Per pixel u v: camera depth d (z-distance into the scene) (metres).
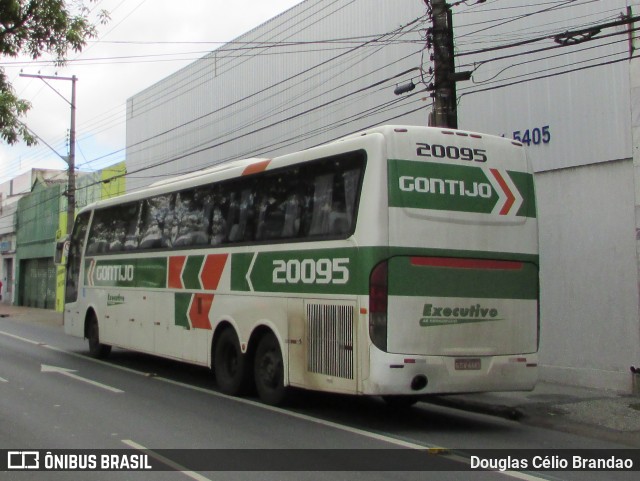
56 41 12.93
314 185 9.75
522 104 13.44
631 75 11.64
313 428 9.00
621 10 11.90
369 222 8.68
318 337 9.33
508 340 9.30
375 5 17.44
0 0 11.88
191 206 12.78
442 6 12.10
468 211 9.18
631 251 11.68
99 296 16.20
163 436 8.35
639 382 11.46
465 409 11.04
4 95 12.92
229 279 11.38
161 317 13.43
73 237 18.03
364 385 8.52
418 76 14.57
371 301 8.55
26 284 43.44
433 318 8.80
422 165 8.96
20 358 16.48
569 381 12.52
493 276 9.26
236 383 11.21
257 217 10.89
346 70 18.33
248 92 22.58
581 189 12.43
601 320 12.08
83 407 10.20
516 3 13.64
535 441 8.72
